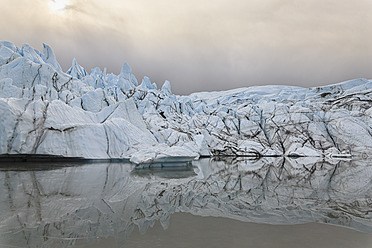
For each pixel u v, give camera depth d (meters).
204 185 10.00
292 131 38.59
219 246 3.53
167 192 8.23
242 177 12.83
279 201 7.21
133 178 11.38
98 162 18.56
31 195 6.85
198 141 31.67
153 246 3.48
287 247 3.54
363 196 8.09
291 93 72.75
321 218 5.32
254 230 4.38
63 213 5.21
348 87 65.56
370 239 3.97
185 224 4.69
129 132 22.23
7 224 4.38
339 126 37.78
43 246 3.39
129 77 43.34
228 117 43.19
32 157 17.39
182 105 45.91
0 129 16.33
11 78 23.48
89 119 22.78
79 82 29.25
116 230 4.22
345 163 23.12
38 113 18.61
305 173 15.02
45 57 31.44
